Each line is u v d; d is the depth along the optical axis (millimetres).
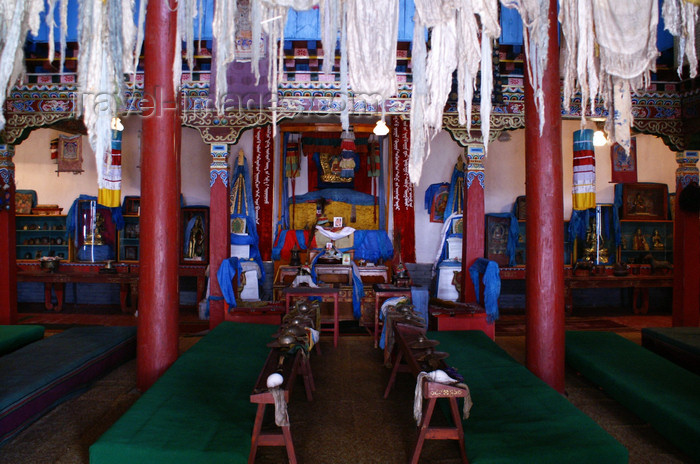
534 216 4824
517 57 6852
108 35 3779
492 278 6734
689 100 7250
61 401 4672
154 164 4758
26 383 4305
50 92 7137
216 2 3953
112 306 10031
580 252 10281
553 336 4770
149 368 4789
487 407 3900
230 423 3582
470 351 5465
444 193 10008
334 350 6727
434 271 9750
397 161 9812
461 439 3367
